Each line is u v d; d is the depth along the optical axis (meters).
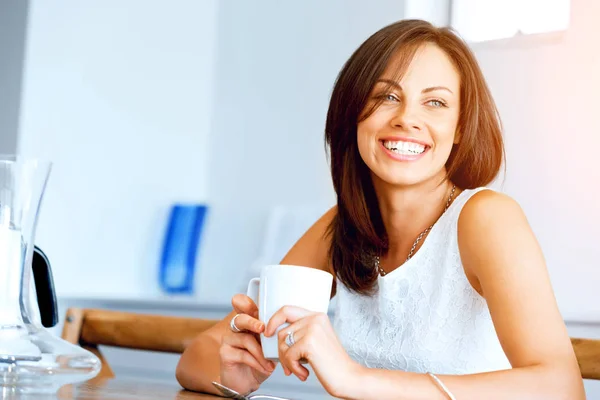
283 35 3.25
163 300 2.92
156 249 3.38
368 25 2.94
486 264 1.19
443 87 1.25
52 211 3.09
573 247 2.38
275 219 3.14
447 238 1.30
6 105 3.12
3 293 0.90
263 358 1.10
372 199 1.38
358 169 1.36
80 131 3.20
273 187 3.21
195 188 3.48
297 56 3.19
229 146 3.40
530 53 2.53
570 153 2.41
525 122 2.51
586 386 2.21
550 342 1.10
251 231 3.25
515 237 1.18
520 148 2.51
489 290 1.17
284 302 0.98
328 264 1.50
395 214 1.35
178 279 3.24
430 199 1.34
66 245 3.12
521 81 2.53
